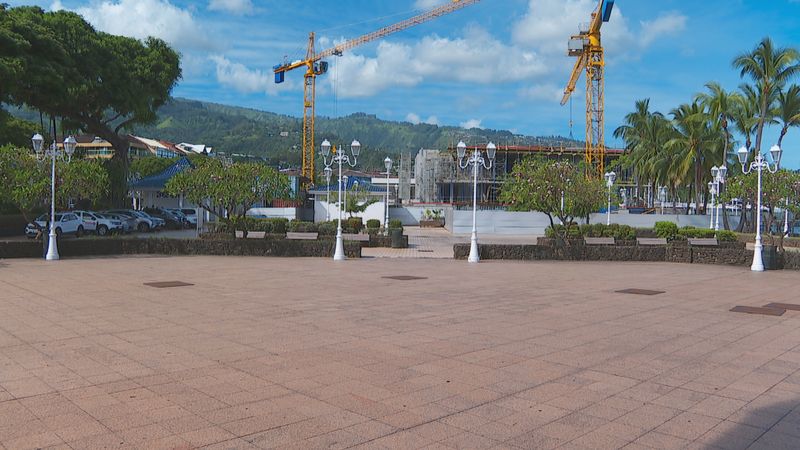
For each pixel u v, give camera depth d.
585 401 5.66
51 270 17.38
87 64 41.91
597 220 45.97
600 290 14.22
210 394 5.74
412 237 40.25
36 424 4.88
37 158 22.92
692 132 47.69
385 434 4.77
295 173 104.06
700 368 6.92
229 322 9.51
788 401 5.70
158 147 98.31
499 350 7.73
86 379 6.19
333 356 7.31
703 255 22.42
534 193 24.56
